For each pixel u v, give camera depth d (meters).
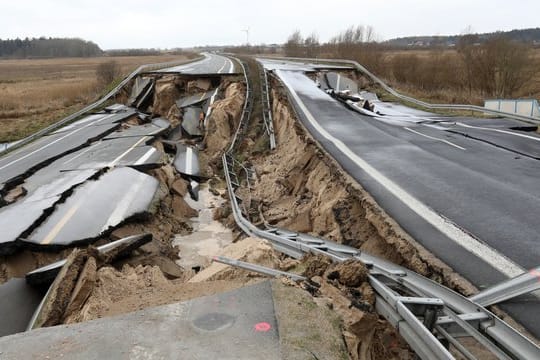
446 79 35.47
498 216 8.41
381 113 22.88
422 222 8.27
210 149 24.28
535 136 15.95
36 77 64.25
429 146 14.60
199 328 4.77
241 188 18.14
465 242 7.37
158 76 32.06
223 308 5.17
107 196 13.31
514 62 31.31
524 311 5.35
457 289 6.05
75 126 25.11
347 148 14.47
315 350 4.41
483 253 6.95
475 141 15.21
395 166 12.14
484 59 32.34
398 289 5.86
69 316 6.73
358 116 20.70
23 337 4.70
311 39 73.31
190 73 31.67
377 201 9.42
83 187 14.01
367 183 10.70
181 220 14.92
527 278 5.24
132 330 4.77
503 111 20.31
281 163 18.06
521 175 11.05
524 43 33.41
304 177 14.73
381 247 8.36
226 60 49.31
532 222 8.08
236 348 4.41
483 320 4.59
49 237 10.46
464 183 10.48
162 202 14.53
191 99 29.73
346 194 10.66
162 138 24.09
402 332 4.78
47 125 26.94
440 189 10.09
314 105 22.81
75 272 7.71
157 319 4.97
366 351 5.26
